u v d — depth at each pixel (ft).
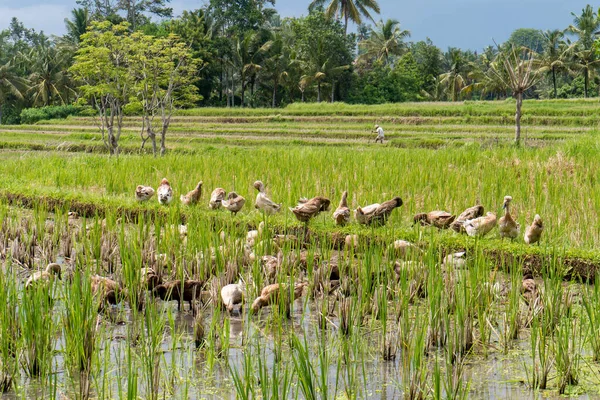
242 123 165.07
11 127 170.50
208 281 31.55
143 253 34.58
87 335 22.80
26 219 44.93
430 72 252.83
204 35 215.72
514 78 86.89
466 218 36.78
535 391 21.40
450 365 21.74
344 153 71.92
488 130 138.31
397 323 26.43
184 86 108.58
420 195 45.39
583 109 147.64
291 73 218.59
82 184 57.72
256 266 30.22
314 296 30.37
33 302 23.12
